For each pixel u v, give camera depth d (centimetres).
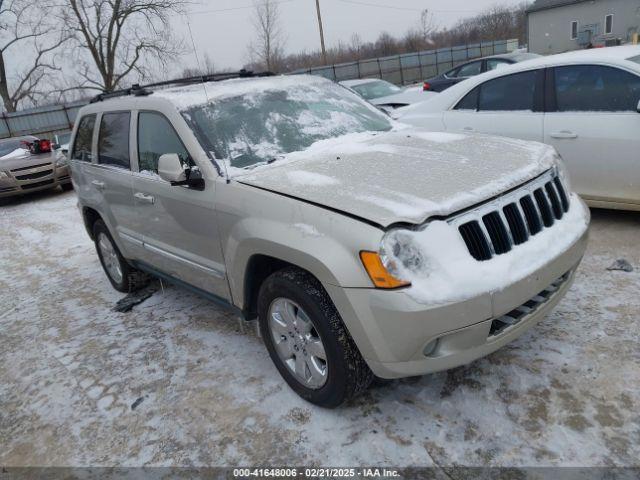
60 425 298
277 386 300
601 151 438
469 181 250
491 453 231
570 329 311
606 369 272
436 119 551
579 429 236
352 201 235
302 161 301
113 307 455
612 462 217
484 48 3275
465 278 219
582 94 452
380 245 216
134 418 292
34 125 2547
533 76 482
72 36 2464
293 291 255
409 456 236
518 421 246
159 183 338
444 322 216
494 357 295
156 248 370
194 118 321
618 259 394
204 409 290
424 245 219
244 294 295
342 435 254
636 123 418
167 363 344
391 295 215
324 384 262
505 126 497
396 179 256
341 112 372
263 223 258
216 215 291
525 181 260
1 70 2997
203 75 395
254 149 315
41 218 903
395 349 223
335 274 225
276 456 248
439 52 3184
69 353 381
